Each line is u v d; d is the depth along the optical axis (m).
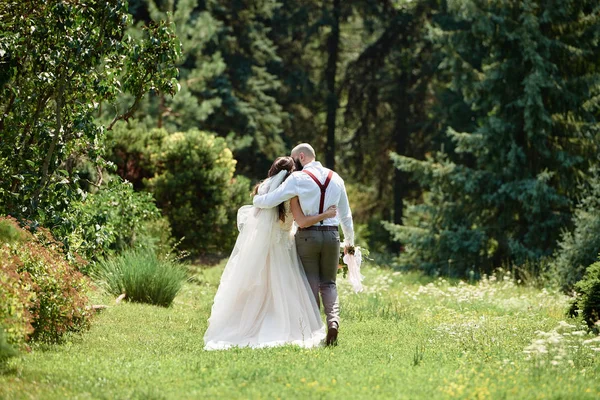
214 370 9.21
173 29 14.11
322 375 8.91
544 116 30.83
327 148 55.16
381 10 53.59
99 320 13.72
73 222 13.87
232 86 46.75
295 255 11.97
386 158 54.78
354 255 12.95
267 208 11.84
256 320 11.80
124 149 28.80
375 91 53.75
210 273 26.53
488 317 15.47
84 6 13.45
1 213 13.34
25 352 9.76
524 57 31.36
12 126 13.80
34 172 13.68
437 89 51.41
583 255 23.53
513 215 32.88
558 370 9.43
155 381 8.72
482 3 32.34
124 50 13.92
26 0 13.76
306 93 53.00
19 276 9.85
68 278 11.40
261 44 48.53
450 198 33.78
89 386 8.33
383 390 8.26
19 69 13.68
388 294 20.81
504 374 9.19
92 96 14.32
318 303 11.98
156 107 33.59
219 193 29.33
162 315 15.06
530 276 26.62
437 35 33.94
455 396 8.05
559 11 31.25
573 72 32.56
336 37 55.84
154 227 24.50
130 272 16.95
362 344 12.02
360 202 56.69
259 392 8.08
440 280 27.55
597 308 14.48
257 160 48.06
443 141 47.00
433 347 11.77
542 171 31.75
